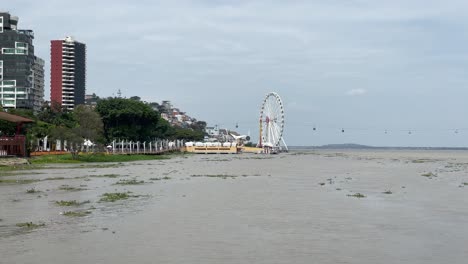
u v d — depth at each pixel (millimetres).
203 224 36000
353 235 32188
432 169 116562
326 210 43375
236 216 39781
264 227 34906
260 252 27359
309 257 26312
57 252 27281
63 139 147625
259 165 134500
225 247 28562
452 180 79562
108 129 195750
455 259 26078
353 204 47625
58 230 33625
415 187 66188
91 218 38625
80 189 61625
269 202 48906
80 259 25797
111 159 153375
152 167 118250
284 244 29391
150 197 52844
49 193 56875
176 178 81562
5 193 56906
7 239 30719
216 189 62250
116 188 63125
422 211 43094
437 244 29609
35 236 31625
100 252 27281
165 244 29266
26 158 130125
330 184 70875
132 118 195875
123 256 26391
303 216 39906
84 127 157875
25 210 43062
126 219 38188
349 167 125625
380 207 45531
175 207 44906
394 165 139875
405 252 27562
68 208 44250
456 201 50312
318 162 161250
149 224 35969
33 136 166125
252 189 62469
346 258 26172
